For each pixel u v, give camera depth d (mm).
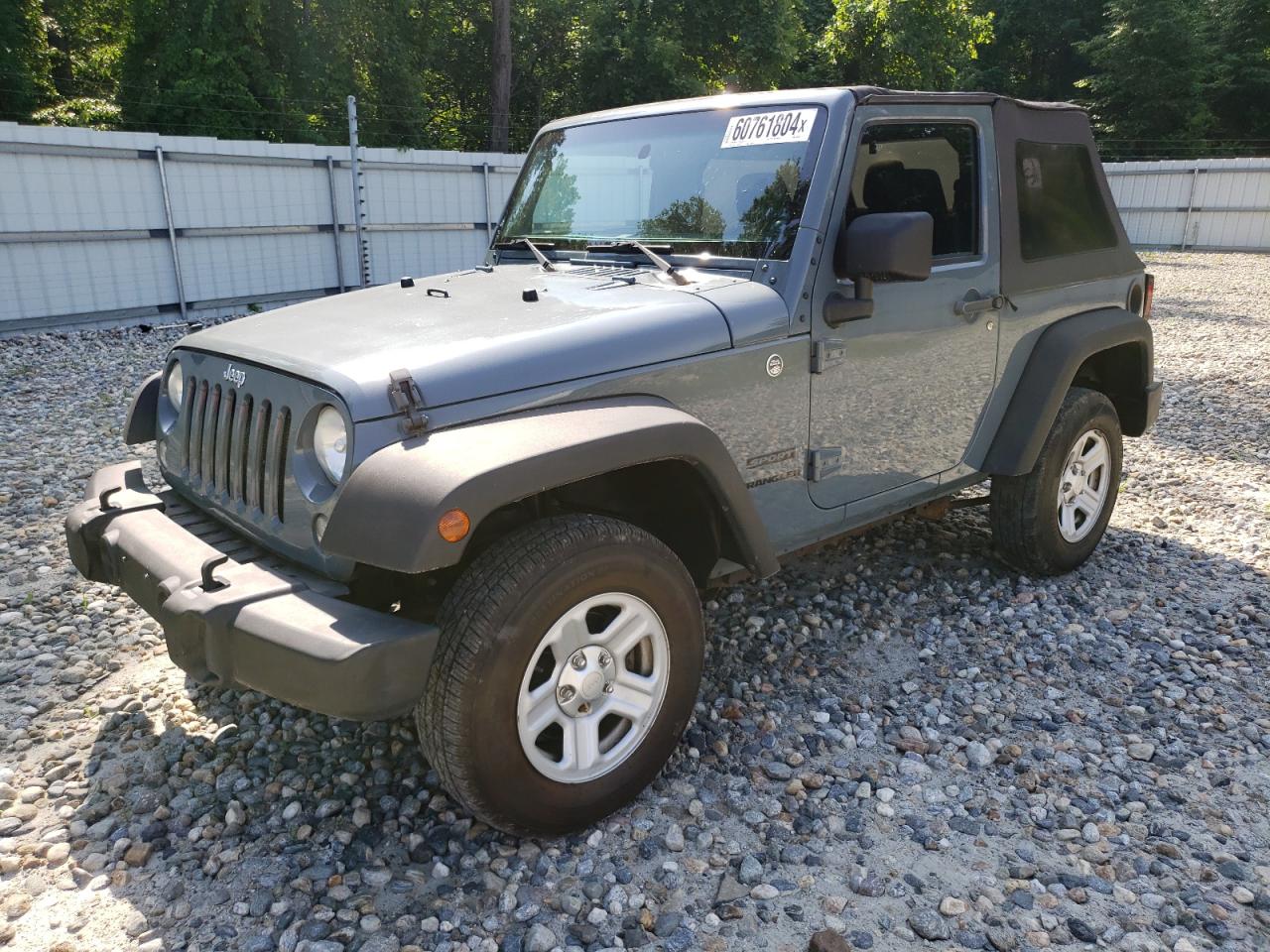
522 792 2375
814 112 3061
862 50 31953
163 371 3271
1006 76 46312
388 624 2172
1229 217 25172
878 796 2752
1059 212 4020
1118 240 4402
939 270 3393
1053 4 45031
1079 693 3342
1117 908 2328
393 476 2143
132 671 3480
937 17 30641
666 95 27375
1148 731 3107
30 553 4609
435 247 15953
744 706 3229
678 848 2531
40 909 2312
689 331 2723
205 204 13203
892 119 3184
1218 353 10445
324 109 24344
